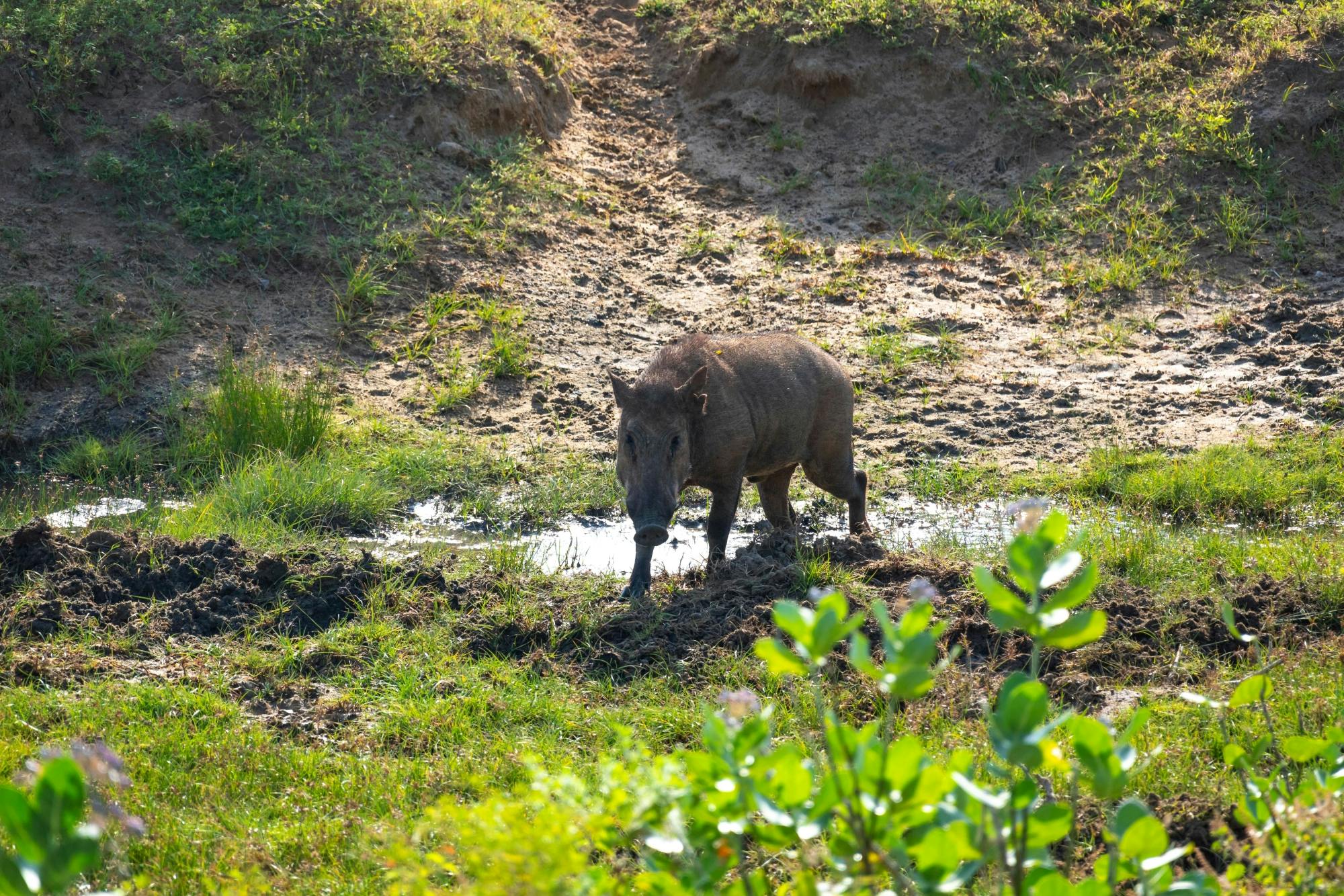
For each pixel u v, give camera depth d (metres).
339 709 15.45
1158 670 16.17
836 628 6.38
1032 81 42.88
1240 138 39.88
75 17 37.53
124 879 9.93
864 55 43.91
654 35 47.78
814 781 11.98
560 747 14.43
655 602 19.08
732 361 21.47
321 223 35.62
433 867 8.30
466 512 26.38
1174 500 26.22
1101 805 11.47
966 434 30.42
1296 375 32.03
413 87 39.50
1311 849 7.85
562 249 37.31
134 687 15.39
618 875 9.77
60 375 30.58
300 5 40.16
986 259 38.09
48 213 34.06
